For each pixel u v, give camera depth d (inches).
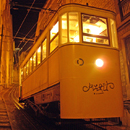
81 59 213.9
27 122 332.5
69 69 210.4
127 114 260.8
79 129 290.2
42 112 333.4
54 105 282.4
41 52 311.9
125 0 284.2
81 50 216.4
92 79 213.5
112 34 244.2
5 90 1051.9
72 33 223.6
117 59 237.9
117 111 218.4
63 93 208.8
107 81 221.3
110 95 218.8
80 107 200.8
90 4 391.2
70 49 215.0
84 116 200.1
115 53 237.9
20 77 534.9
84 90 206.7
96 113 206.1
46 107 309.9
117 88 226.4
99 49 227.0
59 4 559.2
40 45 321.7
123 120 266.1
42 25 770.8
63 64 215.8
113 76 227.5
